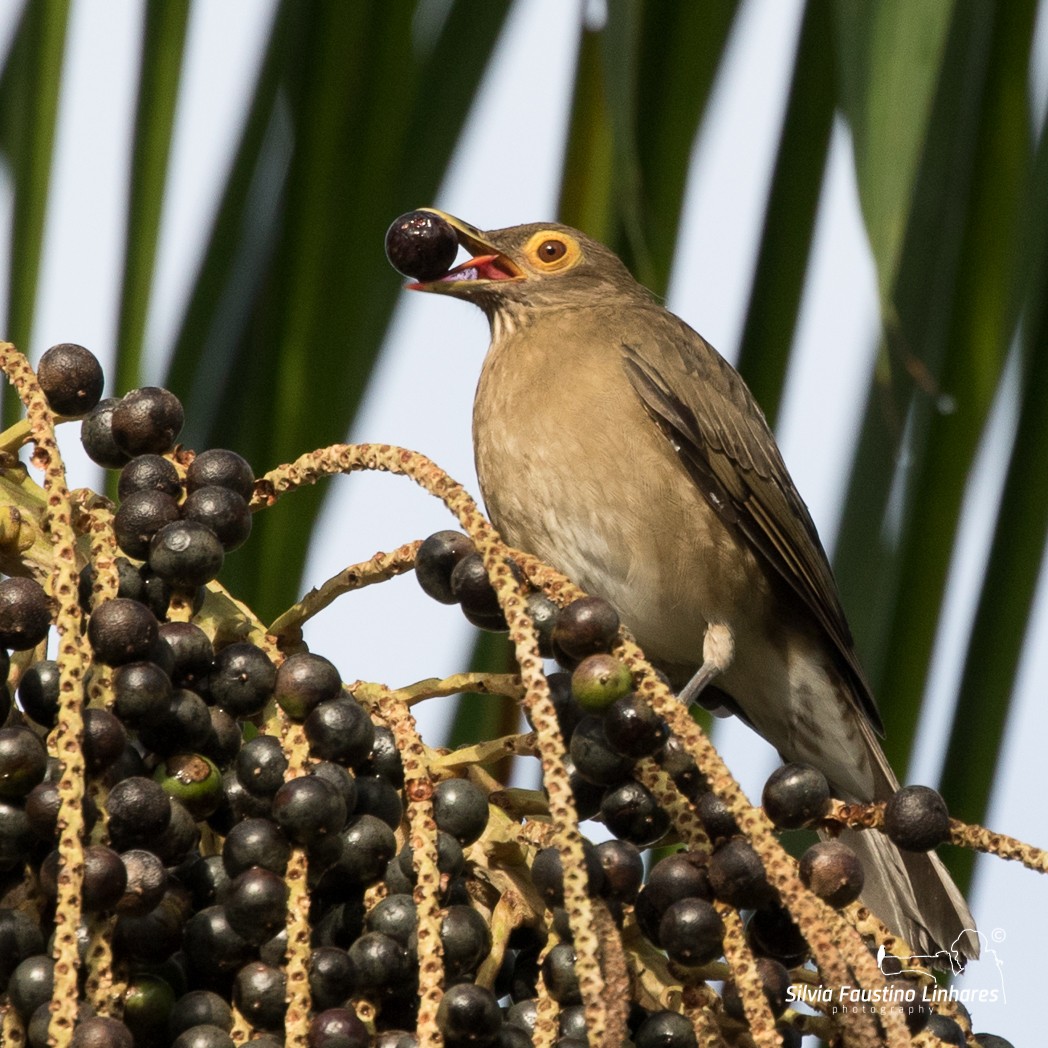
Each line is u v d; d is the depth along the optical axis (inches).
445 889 187.0
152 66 275.3
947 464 293.3
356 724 183.6
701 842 185.0
